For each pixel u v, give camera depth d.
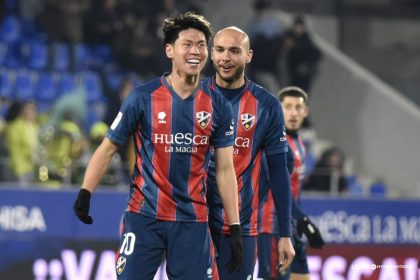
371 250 37.00
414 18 57.03
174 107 17.64
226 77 19.98
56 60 48.97
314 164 42.72
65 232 33.59
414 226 38.00
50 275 32.47
